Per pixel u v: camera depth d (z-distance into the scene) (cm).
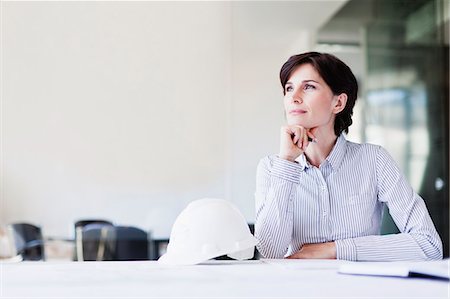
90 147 428
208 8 441
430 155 442
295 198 139
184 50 439
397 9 447
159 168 433
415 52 446
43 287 75
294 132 132
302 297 69
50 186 423
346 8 449
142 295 69
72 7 429
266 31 443
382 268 87
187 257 104
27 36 424
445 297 70
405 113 442
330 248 129
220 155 436
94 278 83
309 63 134
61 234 415
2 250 369
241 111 437
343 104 138
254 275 87
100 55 431
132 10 434
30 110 424
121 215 428
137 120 433
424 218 136
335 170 139
